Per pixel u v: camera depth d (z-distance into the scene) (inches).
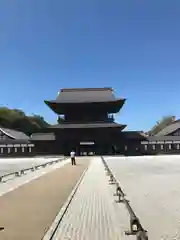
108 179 1093.1
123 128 3678.6
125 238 394.9
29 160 2861.7
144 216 548.7
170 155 3528.5
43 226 450.0
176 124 4542.3
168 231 452.4
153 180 1109.7
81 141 3646.7
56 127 3595.0
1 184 992.2
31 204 622.2
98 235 410.0
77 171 1445.6
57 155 3619.6
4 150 3796.8
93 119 3757.4
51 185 938.1
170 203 667.4
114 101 3636.8
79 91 4035.4
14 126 6151.6
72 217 517.0
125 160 2501.2
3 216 516.7
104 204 630.5
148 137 3804.1
